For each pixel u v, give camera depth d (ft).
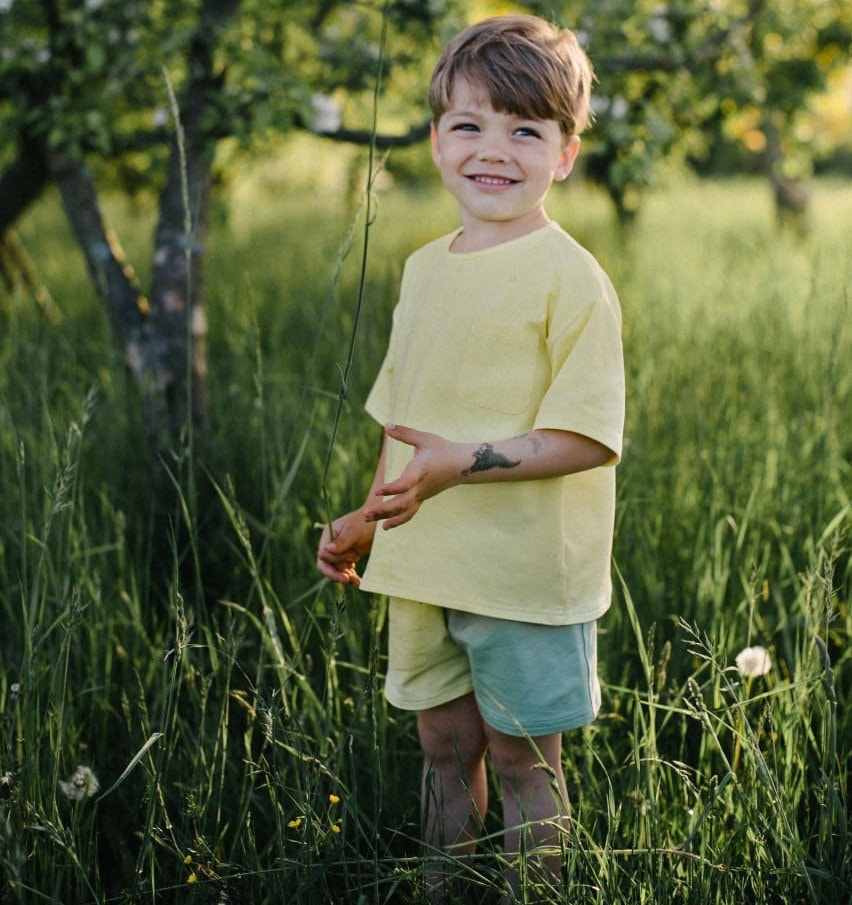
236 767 7.41
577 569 6.02
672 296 17.10
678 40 15.46
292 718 6.31
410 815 7.18
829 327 12.96
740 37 16.29
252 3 12.66
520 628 5.98
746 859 6.00
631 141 14.78
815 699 7.01
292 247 25.67
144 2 13.46
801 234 31.01
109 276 11.80
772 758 6.61
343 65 13.48
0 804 5.65
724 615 8.29
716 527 8.95
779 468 9.95
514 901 5.75
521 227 5.93
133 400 11.54
